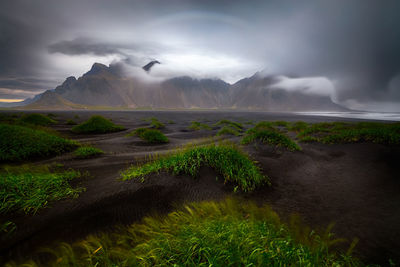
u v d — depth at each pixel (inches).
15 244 93.4
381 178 178.1
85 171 219.8
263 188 171.6
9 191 132.0
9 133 293.3
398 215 119.0
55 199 137.8
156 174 177.6
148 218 118.2
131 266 76.1
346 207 134.0
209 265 68.9
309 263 72.4
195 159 194.2
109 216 120.4
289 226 110.5
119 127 693.3
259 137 335.6
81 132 597.6
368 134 317.7
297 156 264.5
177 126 942.4
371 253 88.0
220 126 904.3
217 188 163.5
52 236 100.3
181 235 90.8
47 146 309.0
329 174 202.4
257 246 80.1
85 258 83.5
